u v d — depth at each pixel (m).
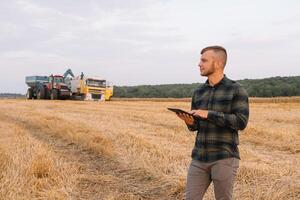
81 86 43.22
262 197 6.62
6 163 8.44
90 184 7.78
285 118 20.12
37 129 15.94
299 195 6.73
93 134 13.16
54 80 43.97
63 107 29.02
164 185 7.62
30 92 47.69
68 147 11.73
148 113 23.34
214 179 4.53
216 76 4.59
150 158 9.36
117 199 6.93
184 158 9.31
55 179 7.48
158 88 85.75
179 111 4.55
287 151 11.09
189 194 4.66
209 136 4.52
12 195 6.57
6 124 16.56
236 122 4.36
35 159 8.44
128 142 11.46
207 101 4.61
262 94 69.25
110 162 9.62
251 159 9.30
